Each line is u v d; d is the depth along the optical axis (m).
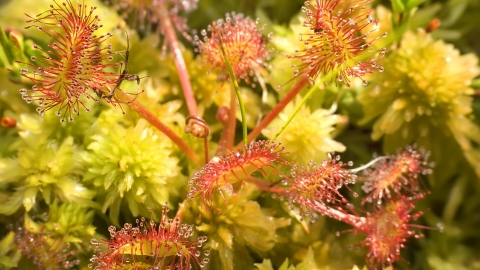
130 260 0.15
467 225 0.18
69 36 0.15
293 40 0.17
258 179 0.16
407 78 0.17
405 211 0.16
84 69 0.15
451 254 0.18
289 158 0.16
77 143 0.17
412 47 0.17
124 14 0.18
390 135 0.17
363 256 0.17
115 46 0.18
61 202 0.16
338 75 0.15
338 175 0.15
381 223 0.16
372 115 0.17
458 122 0.17
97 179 0.16
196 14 0.19
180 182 0.16
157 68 0.18
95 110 0.17
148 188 0.16
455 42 0.19
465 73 0.17
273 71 0.17
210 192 0.15
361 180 0.17
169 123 0.17
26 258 0.16
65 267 0.16
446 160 0.18
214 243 0.16
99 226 0.16
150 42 0.18
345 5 0.16
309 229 0.17
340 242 0.17
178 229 0.15
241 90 0.18
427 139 0.18
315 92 0.17
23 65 0.17
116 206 0.16
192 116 0.15
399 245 0.16
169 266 0.15
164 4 0.17
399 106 0.17
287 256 0.16
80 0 0.17
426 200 0.18
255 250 0.16
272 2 0.20
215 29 0.16
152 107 0.17
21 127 0.16
